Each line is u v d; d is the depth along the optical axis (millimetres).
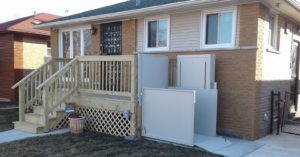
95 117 8234
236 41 7566
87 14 11492
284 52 9109
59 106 8523
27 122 8344
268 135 7863
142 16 9539
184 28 8656
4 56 15438
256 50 7199
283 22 8906
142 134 7387
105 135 7609
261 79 7508
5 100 15422
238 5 7508
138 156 5789
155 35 9445
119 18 10086
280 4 7570
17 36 15086
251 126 7246
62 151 6078
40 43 16062
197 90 7547
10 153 5918
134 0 12969
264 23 7594
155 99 7141
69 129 8164
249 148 6508
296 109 10484
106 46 10844
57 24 11688
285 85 9328
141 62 7367
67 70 8375
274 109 8305
